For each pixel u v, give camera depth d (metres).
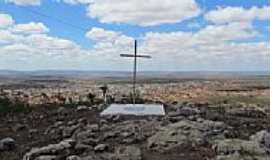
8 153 10.68
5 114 18.55
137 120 13.39
